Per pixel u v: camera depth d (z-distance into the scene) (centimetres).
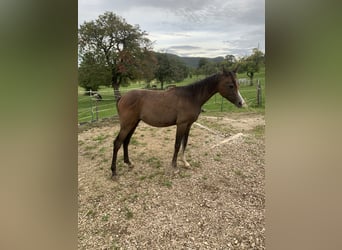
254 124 583
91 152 427
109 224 242
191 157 389
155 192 295
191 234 226
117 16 1423
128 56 1434
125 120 323
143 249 210
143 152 416
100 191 301
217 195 287
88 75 1396
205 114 752
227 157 386
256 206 264
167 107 324
